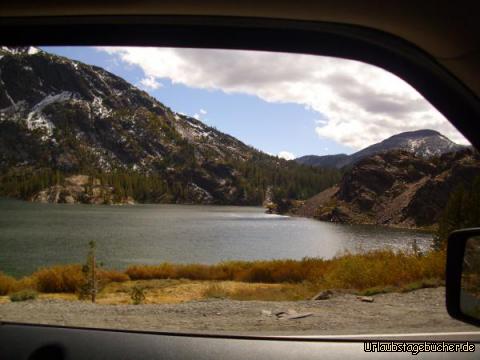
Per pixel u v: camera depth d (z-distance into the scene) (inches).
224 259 1640.0
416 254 496.4
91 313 299.0
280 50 98.1
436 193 1962.4
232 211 6363.2
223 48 99.0
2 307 327.6
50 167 7736.2
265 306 334.0
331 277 507.2
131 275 843.4
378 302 349.1
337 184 5383.9
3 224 2844.5
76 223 3154.5
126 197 7465.6
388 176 2942.9
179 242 2203.5
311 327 243.8
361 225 3034.0
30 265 1242.0
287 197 7785.4
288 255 1800.0
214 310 315.0
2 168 7347.4
